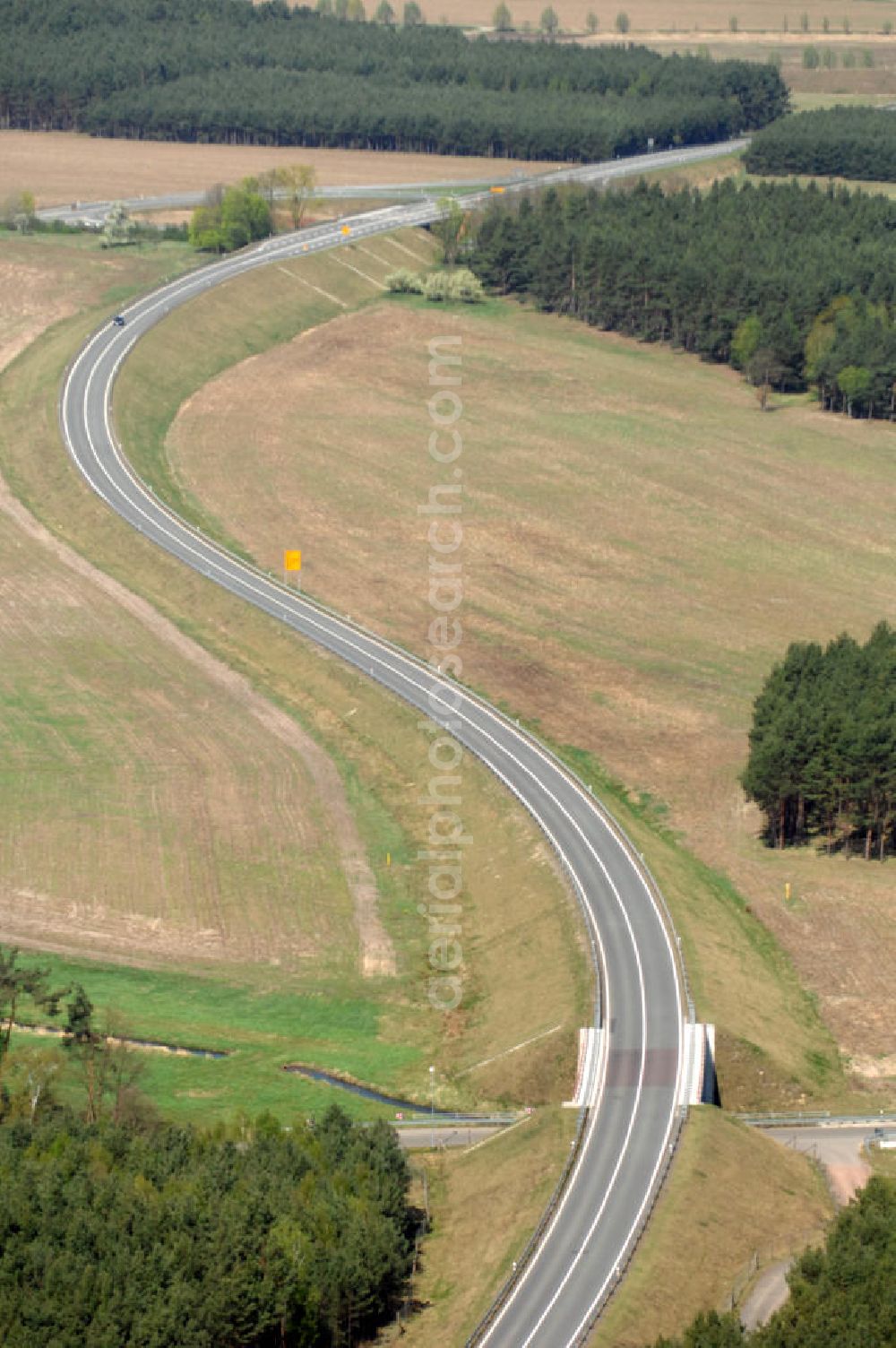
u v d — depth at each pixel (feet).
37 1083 575.79
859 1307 456.45
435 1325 499.92
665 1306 493.77
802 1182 563.48
